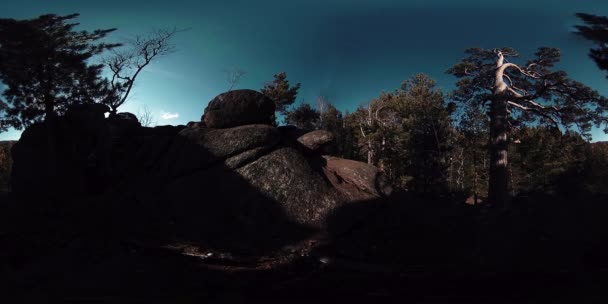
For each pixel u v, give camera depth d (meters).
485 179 43.28
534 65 36.19
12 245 12.48
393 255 14.66
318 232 16.53
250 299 9.05
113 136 21.69
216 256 13.44
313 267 12.61
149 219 15.58
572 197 19.06
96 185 20.22
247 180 17.44
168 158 18.88
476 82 37.91
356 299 8.92
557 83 34.16
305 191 17.55
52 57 24.28
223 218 16.30
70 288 9.75
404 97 44.25
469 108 39.38
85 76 26.05
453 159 43.66
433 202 23.34
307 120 46.69
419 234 16.88
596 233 13.02
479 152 42.41
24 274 10.41
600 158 34.41
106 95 27.03
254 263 13.47
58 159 21.52
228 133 18.47
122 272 11.21
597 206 15.72
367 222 17.80
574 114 34.88
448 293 9.03
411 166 37.97
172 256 13.21
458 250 14.70
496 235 15.15
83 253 12.40
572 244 12.62
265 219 16.56
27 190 20.77
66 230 14.17
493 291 8.91
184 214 16.14
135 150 21.33
